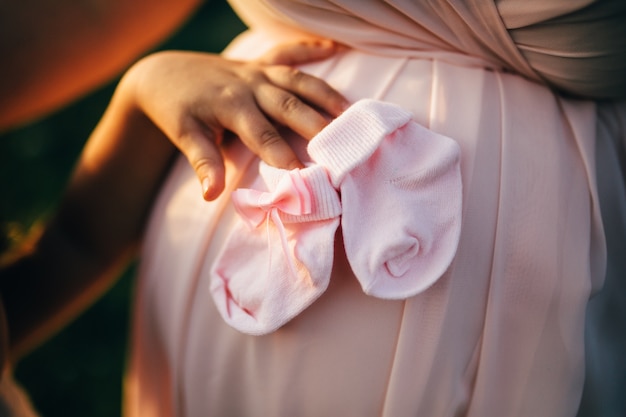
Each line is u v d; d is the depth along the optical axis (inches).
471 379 15.8
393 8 16.8
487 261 15.7
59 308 20.8
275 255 15.6
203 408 17.3
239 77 17.4
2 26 19.7
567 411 15.6
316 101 16.7
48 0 19.9
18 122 22.4
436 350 15.4
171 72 18.0
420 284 14.9
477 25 16.3
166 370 18.2
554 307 15.7
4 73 20.1
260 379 16.4
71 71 21.2
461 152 15.9
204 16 48.2
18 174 39.1
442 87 16.5
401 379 15.5
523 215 15.8
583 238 15.9
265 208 15.4
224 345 16.9
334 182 15.0
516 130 16.1
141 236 20.8
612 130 17.2
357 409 15.9
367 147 15.0
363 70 17.2
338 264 15.8
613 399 17.1
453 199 15.2
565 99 17.0
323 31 17.5
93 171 19.9
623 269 17.2
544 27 15.8
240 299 15.9
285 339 16.0
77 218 20.4
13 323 20.2
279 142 16.2
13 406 19.3
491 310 15.6
